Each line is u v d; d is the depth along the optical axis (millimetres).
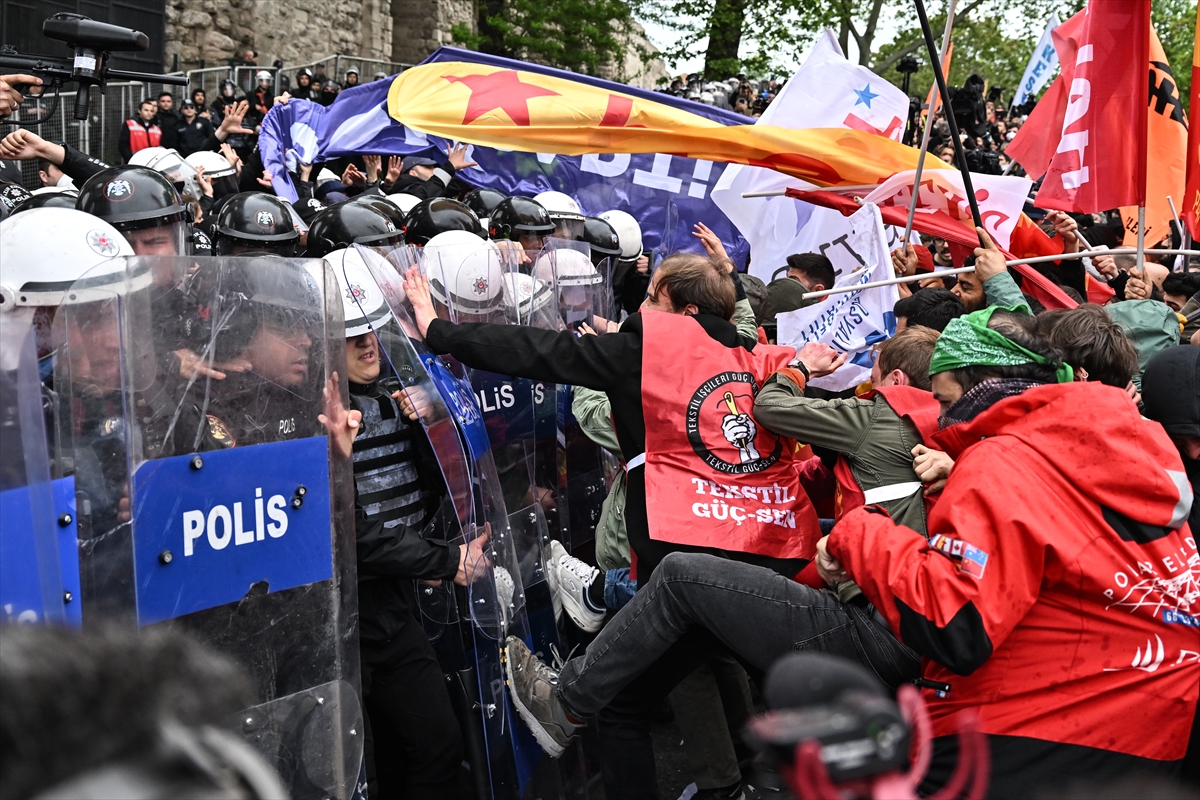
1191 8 23906
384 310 2631
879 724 892
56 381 1799
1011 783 1955
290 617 2121
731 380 2785
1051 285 4492
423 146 6586
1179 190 4809
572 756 3143
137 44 3535
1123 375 2605
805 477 3314
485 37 21750
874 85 4938
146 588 1879
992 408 2109
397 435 2773
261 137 6719
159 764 673
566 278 3709
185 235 2994
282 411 2107
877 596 2045
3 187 4035
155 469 1896
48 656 681
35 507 1666
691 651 2707
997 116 15000
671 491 2717
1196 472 2455
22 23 13461
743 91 14492
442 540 2877
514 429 3170
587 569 3285
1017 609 1903
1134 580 1940
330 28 20000
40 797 642
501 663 2791
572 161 6273
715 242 4566
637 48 22031
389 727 2752
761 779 2971
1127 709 1945
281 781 2111
